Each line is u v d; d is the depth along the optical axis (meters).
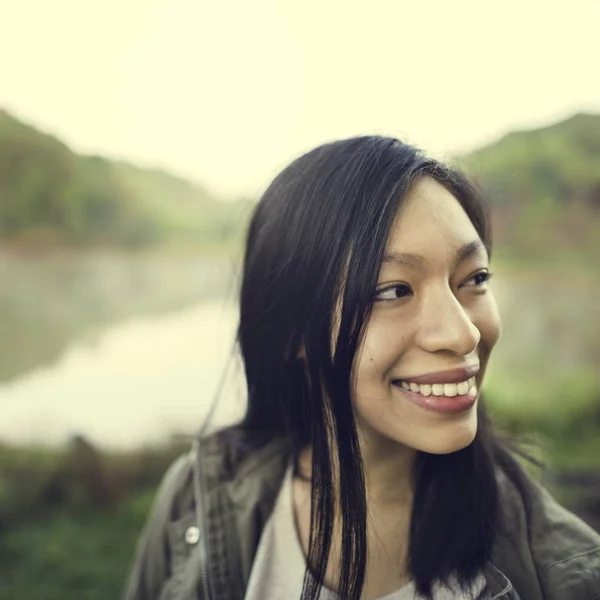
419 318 0.75
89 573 2.85
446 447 0.76
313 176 0.86
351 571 0.81
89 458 3.65
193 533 1.02
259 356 0.98
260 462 1.02
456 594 0.83
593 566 0.82
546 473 1.16
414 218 0.76
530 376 5.04
